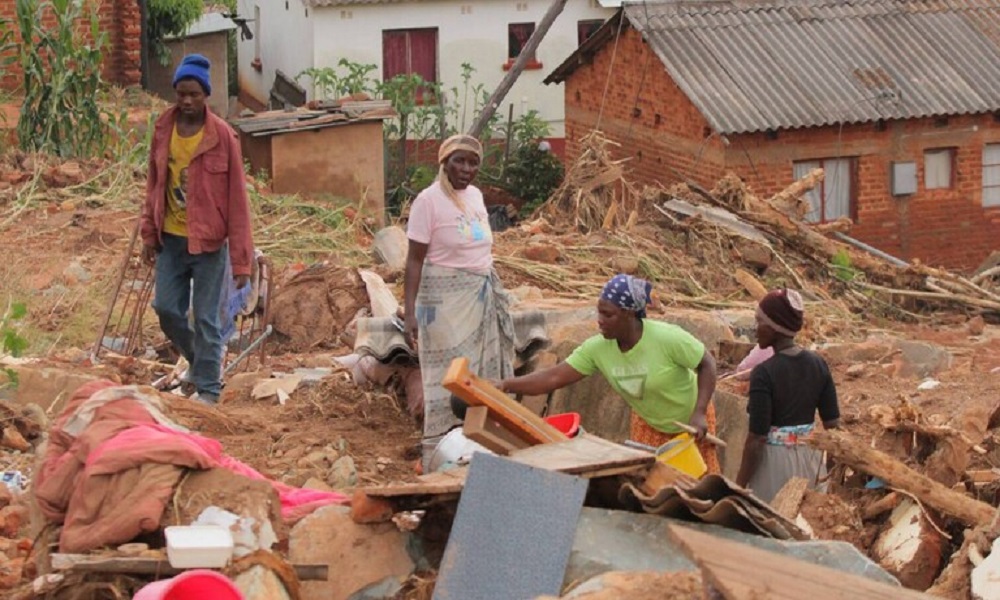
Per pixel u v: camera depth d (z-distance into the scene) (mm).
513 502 5922
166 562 5641
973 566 6879
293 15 36312
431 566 6234
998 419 9594
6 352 9758
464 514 5918
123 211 16438
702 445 7785
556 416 7309
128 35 26469
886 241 25906
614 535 5891
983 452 8977
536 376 7695
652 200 19469
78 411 6539
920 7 27531
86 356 10797
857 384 12992
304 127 22359
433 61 35375
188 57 9055
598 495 6371
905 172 25594
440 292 8578
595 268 17172
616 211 19094
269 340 12320
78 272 13859
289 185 22453
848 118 24828
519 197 31688
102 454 6047
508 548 5828
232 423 8875
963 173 26141
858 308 19438
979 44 26781
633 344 7551
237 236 9195
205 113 9141
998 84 25969
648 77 26750
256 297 11227
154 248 9312
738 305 17031
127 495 5934
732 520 6004
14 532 6938
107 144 20219
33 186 16719
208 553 5586
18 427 8391
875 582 4801
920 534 7449
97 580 5621
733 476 8938
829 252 19812
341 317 12422
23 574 6242
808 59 26016
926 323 19531
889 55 26359
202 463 6082
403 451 8812
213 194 9117
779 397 7758
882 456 7711
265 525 5977
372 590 6141
